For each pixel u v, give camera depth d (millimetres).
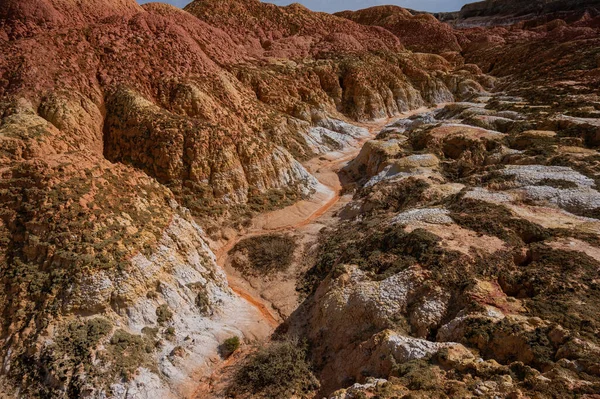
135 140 31250
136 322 17016
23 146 24641
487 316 13344
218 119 37438
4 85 31719
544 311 13156
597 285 13992
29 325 15711
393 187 28859
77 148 28688
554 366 10836
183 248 20672
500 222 18906
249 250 26250
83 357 15109
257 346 18156
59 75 33031
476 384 10742
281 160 34312
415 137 37906
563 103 39000
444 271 15875
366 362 14078
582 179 22734
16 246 17859
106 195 20125
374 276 17516
